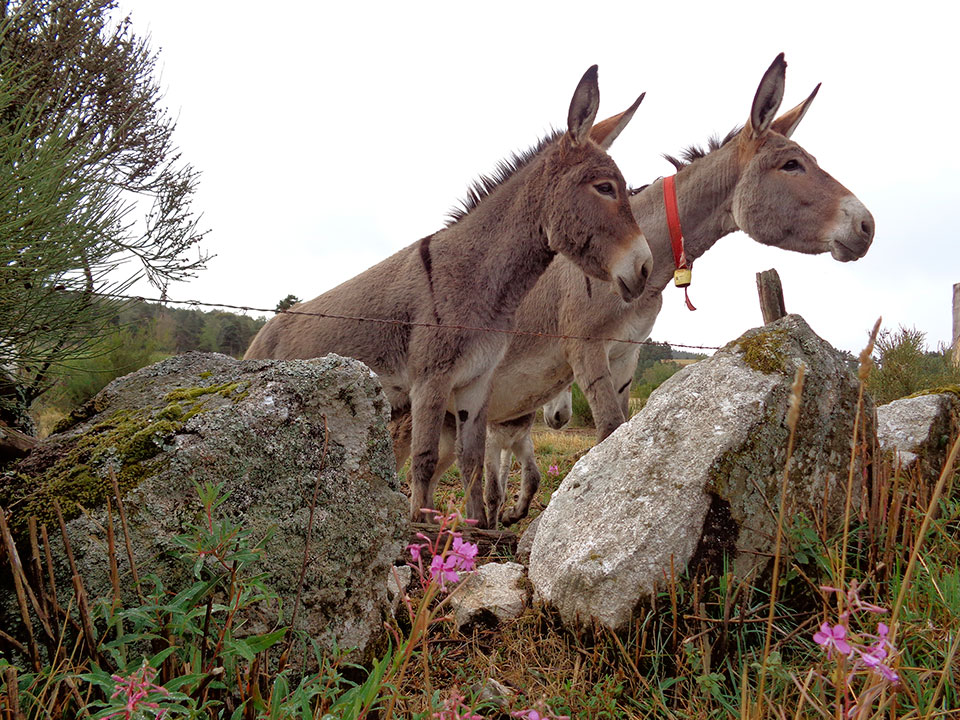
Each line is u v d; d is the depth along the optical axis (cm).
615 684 144
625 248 222
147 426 135
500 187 240
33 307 181
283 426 140
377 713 126
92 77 241
